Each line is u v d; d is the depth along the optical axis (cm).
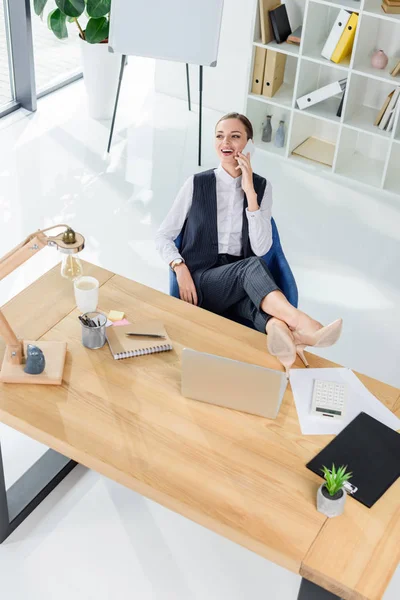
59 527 285
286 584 271
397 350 383
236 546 282
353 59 487
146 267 430
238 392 242
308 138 566
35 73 601
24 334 268
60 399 244
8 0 528
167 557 276
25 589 263
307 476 224
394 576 272
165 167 529
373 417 246
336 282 428
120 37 493
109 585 266
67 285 294
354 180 523
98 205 482
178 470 223
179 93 617
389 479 225
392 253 457
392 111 494
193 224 329
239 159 316
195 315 285
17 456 311
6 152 529
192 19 486
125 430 235
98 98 571
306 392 254
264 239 327
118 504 295
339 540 206
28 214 467
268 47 510
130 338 268
